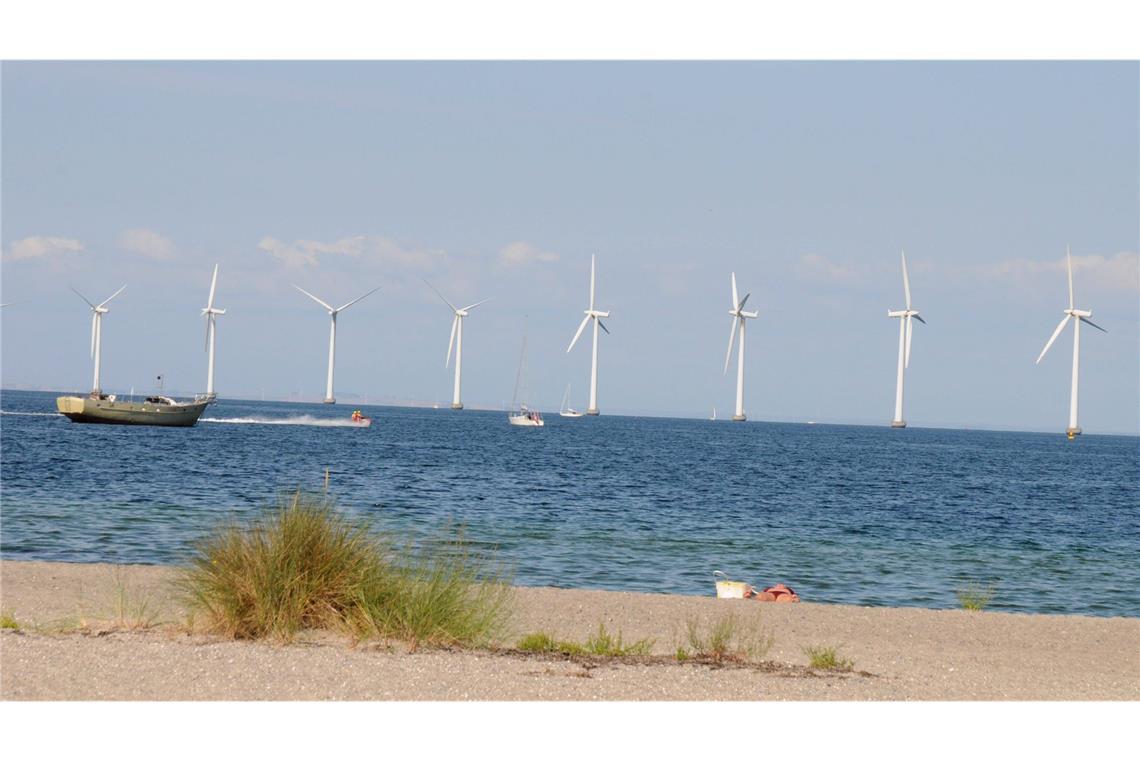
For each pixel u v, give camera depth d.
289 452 129.88
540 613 29.39
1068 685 21.53
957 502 94.81
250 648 20.56
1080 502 101.94
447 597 22.95
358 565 22.98
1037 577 48.50
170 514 56.75
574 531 58.22
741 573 45.19
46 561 40.06
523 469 115.06
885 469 150.12
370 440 177.88
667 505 77.50
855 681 20.78
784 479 115.56
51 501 62.25
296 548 22.53
